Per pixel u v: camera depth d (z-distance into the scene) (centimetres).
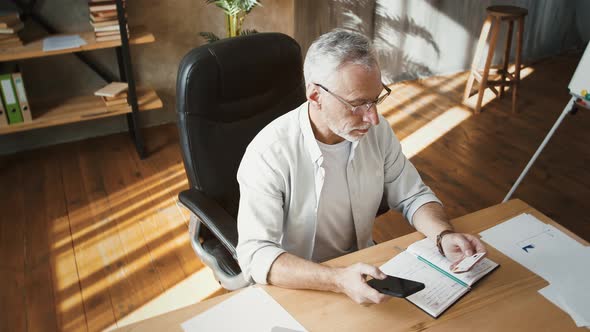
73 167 311
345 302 119
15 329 203
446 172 315
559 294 122
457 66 459
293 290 123
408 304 119
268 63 168
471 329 112
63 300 216
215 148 163
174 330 112
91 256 241
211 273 233
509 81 386
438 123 373
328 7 382
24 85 304
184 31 343
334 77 122
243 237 136
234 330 112
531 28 479
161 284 226
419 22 423
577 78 248
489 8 374
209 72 157
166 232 257
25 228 258
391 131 156
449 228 141
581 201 292
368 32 408
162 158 322
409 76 444
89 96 323
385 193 163
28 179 298
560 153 340
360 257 134
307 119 139
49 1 298
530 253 135
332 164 143
